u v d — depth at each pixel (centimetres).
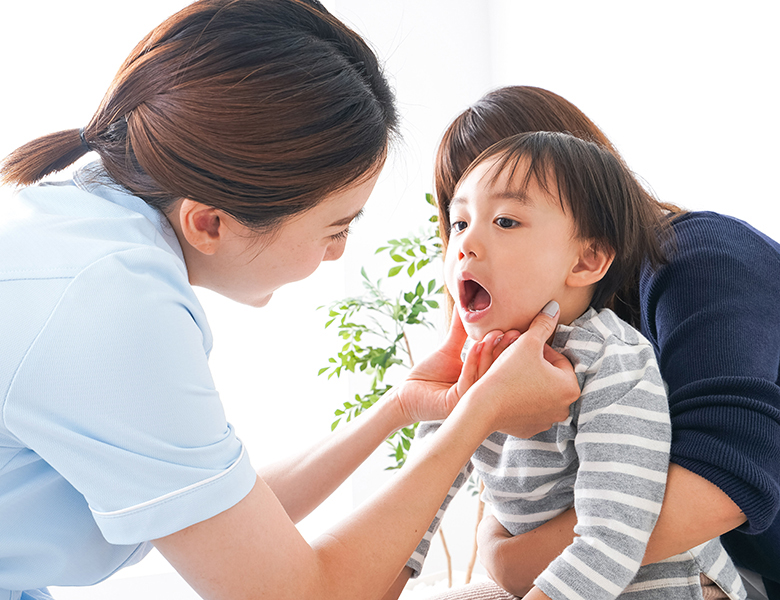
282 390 245
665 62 156
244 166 62
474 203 79
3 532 63
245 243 69
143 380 56
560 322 84
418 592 207
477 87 243
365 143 67
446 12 238
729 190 139
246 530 59
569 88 196
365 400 181
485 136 92
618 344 76
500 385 72
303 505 88
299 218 67
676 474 69
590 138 93
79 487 58
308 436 245
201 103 61
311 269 75
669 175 157
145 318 57
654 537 69
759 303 75
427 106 237
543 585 68
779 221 125
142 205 70
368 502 67
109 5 211
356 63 70
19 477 61
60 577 69
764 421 67
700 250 80
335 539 64
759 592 92
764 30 127
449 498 95
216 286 77
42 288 56
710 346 73
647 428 71
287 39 64
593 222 76
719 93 140
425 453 69
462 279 81
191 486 57
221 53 62
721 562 79
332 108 64
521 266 77
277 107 62
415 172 237
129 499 57
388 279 237
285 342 245
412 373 92
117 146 70
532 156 77
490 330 82
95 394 55
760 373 70
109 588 211
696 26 146
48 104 208
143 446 56
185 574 60
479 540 91
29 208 65
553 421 74
